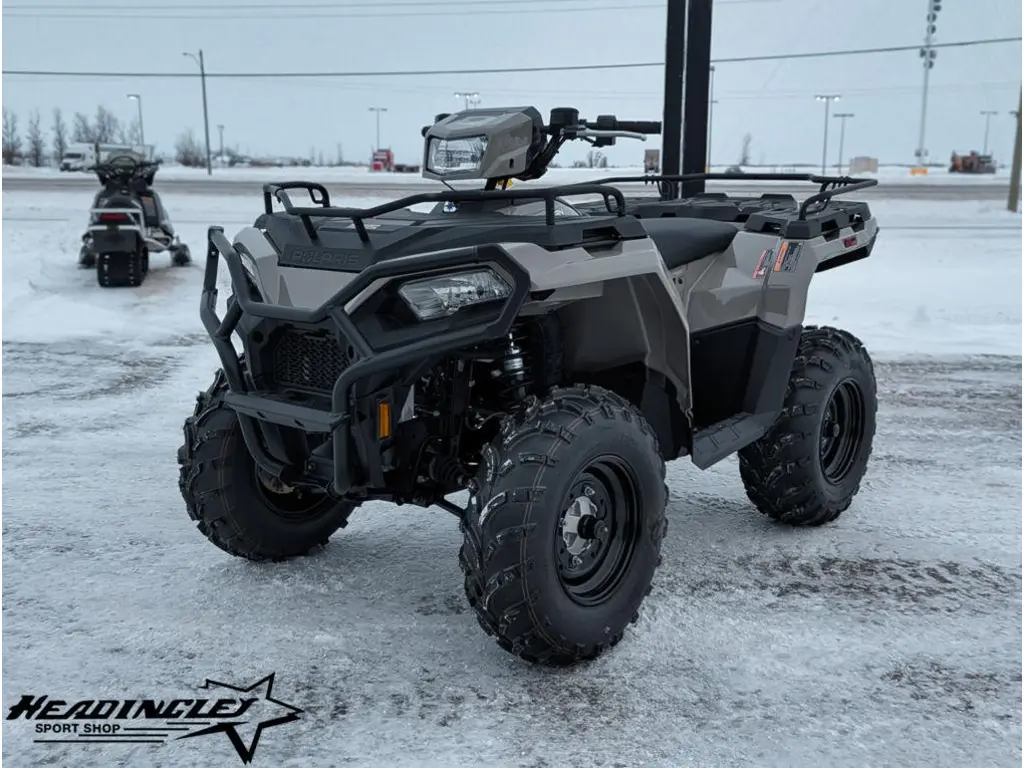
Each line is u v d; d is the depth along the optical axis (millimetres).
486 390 3260
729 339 3885
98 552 3854
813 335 4191
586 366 3332
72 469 4965
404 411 2902
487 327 2666
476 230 2850
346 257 2883
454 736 2545
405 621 3242
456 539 4039
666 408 3426
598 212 3684
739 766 2418
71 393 6598
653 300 3232
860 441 4289
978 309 10094
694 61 8094
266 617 3262
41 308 9555
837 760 2449
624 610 2977
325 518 3809
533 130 3377
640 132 3750
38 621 3221
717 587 3551
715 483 4871
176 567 3699
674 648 3062
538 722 2617
